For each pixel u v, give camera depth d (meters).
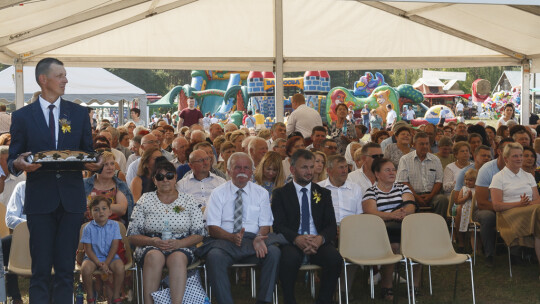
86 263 4.96
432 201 7.44
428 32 11.10
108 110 32.97
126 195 5.72
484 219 6.59
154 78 59.38
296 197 5.40
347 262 5.25
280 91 11.02
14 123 4.09
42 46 10.20
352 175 6.55
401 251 5.43
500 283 6.10
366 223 5.50
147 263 4.80
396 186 6.02
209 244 5.15
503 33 10.48
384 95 29.23
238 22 10.77
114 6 8.76
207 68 11.73
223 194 5.36
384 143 8.77
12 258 5.05
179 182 6.27
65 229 4.18
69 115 4.17
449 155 8.27
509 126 11.68
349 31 11.05
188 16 10.49
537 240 6.01
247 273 6.08
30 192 4.15
